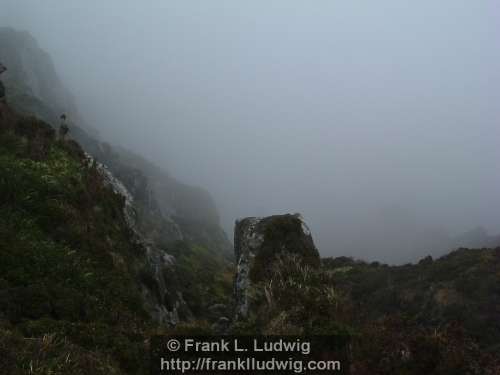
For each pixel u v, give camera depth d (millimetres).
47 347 5957
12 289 7926
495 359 8164
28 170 13062
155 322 11305
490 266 16609
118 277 11586
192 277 27516
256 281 11625
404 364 8102
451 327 9516
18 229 10352
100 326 7746
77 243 11523
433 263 19938
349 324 9859
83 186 14516
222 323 11719
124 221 16203
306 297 9859
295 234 12844
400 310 16109
